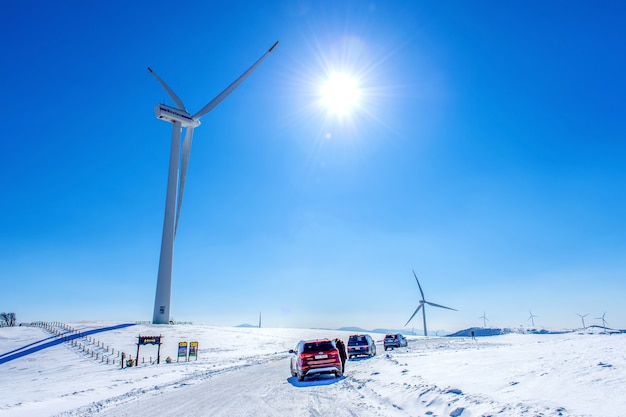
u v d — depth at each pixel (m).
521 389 7.52
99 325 60.16
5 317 94.06
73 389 18.38
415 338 67.25
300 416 8.12
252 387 13.87
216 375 19.97
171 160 67.81
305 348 15.61
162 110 65.88
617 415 5.17
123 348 41.78
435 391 8.51
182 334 54.16
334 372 15.02
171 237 65.75
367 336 28.80
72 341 45.53
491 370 10.47
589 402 5.95
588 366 8.94
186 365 28.94
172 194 66.69
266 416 8.35
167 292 63.78
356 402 9.41
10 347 44.38
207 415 8.86
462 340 47.75
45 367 32.28
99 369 29.12
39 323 64.44
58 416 10.13
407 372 12.95
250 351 43.88
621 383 6.88
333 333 73.44
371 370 16.17
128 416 9.31
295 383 14.48
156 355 38.34
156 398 12.45
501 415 6.00
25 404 12.91
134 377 21.92
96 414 10.05
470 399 7.27
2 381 25.05
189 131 69.75
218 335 56.34
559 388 7.14
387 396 9.50
